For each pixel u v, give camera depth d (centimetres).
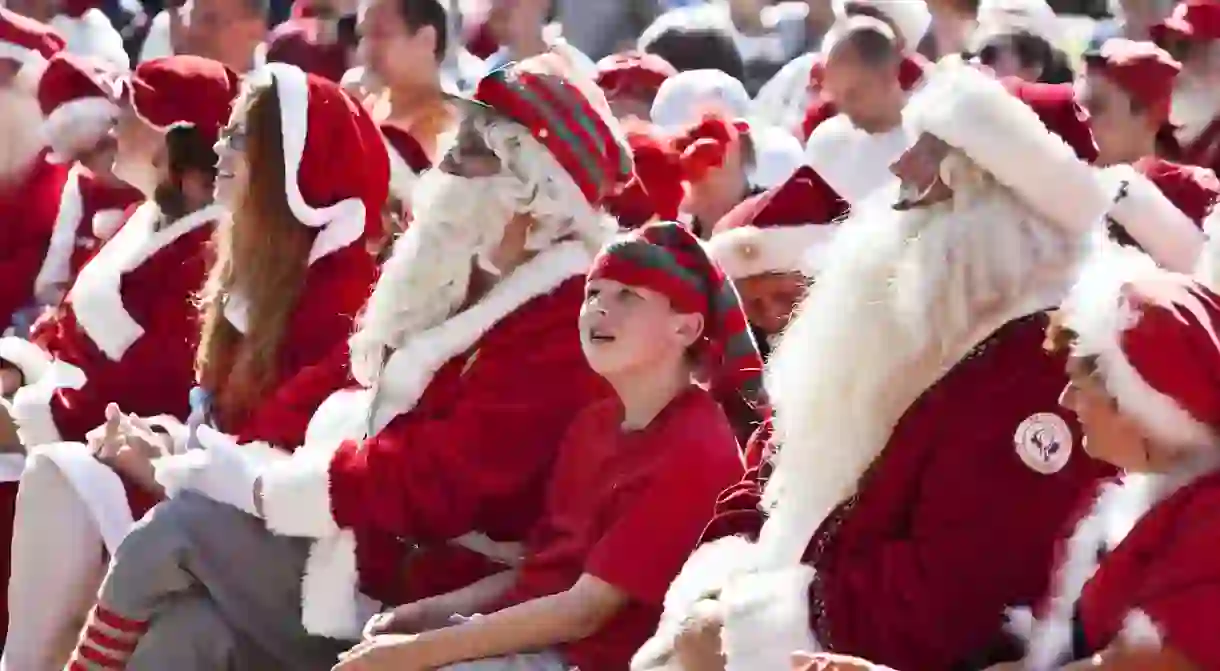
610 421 1048
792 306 1225
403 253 1169
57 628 1302
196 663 1150
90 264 1481
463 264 1141
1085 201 877
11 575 1322
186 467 1148
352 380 1252
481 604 1084
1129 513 825
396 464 1103
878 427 895
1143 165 1297
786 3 2347
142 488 1298
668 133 1553
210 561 1150
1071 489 851
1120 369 783
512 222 1138
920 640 871
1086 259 885
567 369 1101
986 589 860
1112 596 788
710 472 995
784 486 935
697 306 1014
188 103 1440
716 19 2209
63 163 1767
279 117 1271
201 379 1331
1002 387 866
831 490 909
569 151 1127
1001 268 876
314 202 1277
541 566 1044
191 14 1991
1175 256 1143
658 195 1342
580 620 988
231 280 1301
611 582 984
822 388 910
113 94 1727
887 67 1482
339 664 1012
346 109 1301
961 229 884
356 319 1248
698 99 1797
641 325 1005
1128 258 909
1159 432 781
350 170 1293
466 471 1096
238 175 1283
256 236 1281
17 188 1745
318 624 1145
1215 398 770
